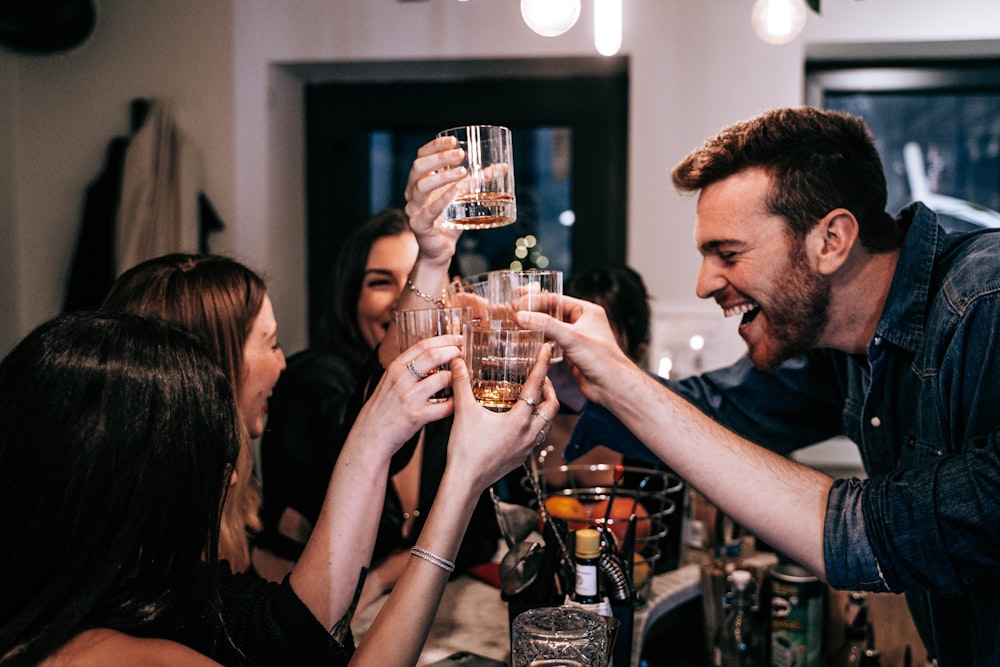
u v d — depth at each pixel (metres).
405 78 2.99
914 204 1.38
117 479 0.85
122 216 2.68
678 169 1.41
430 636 1.48
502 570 1.29
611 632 1.16
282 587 1.09
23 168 2.83
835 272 1.32
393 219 2.19
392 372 1.13
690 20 2.66
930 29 2.55
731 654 1.69
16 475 0.84
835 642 1.82
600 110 2.94
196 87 2.79
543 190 3.02
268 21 2.77
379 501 1.15
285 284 2.95
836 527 1.11
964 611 1.31
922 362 1.30
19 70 2.81
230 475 1.02
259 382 1.47
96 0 2.80
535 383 1.09
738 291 1.37
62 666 0.80
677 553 1.84
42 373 0.86
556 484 1.83
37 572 0.83
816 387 1.65
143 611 0.88
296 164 3.02
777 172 1.29
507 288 1.25
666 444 1.17
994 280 1.18
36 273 2.84
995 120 2.81
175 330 0.95
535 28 1.27
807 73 2.83
